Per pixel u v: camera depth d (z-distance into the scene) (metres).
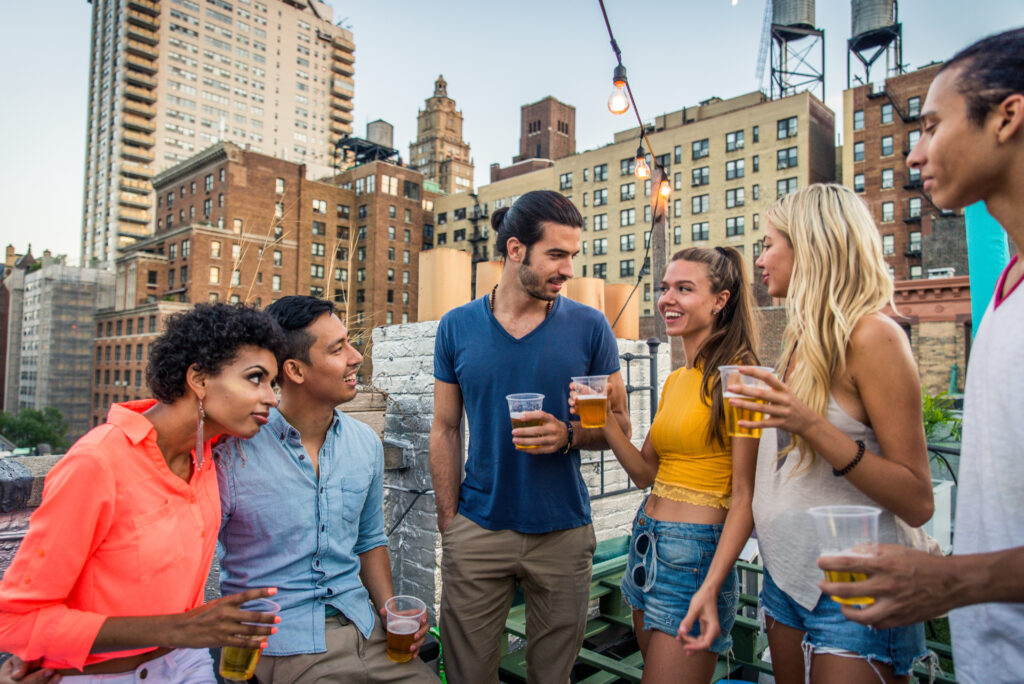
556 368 2.19
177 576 1.51
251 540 1.87
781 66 53.16
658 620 1.81
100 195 101.31
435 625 3.10
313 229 63.88
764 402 1.34
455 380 2.39
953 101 1.15
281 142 114.62
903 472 1.35
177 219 65.19
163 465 1.49
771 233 1.73
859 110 46.44
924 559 0.99
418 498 3.38
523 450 1.97
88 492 1.35
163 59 99.69
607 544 3.88
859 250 1.49
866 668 1.42
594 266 58.41
